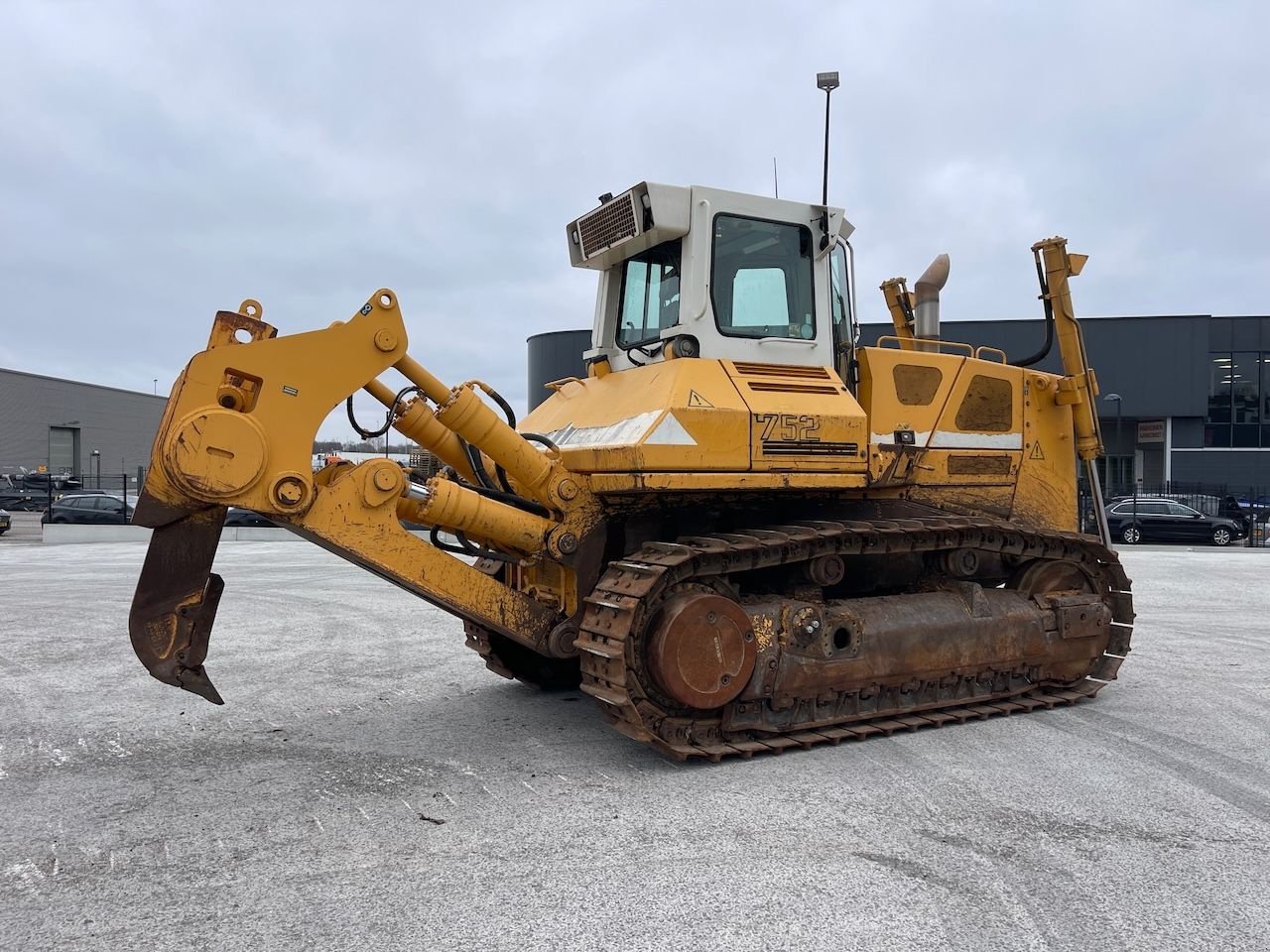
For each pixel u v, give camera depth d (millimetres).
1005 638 5598
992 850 3613
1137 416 33500
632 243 5559
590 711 5805
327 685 6488
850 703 5223
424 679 6680
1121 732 5273
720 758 4699
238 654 7586
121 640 8219
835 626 5039
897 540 5355
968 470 6035
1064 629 5812
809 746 4926
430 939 2934
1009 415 6285
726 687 4676
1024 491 6328
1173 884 3314
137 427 64000
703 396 4883
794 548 5016
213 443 4121
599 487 4949
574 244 6152
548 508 5125
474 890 3283
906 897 3205
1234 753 4879
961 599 5594
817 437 5129
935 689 5504
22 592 11570
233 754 4926
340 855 3598
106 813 4062
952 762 4723
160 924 3039
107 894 3264
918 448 5652
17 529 29016
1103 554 6035
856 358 5777
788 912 3098
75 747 5043
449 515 4863
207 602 4320
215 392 4211
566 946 2883
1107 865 3475
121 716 5676
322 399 4387
